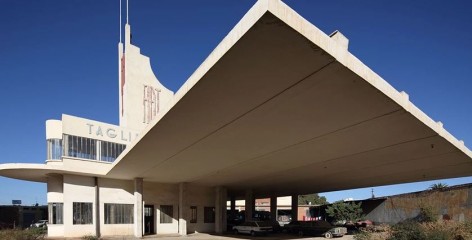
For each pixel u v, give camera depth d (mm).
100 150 28953
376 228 17297
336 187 38656
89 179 27328
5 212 47625
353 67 9078
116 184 28734
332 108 11734
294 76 9445
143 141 16406
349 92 10414
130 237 26594
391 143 16391
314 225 29859
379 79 10172
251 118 12953
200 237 27781
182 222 30594
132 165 22641
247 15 7449
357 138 15531
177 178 29125
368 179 30734
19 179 30156
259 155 19766
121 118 36281
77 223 25891
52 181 26672
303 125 13742
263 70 9133
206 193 34938
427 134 14656
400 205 35750
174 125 13875
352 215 43406
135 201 27859
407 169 24406
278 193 46469
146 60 37219
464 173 26375
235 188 38688
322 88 10141
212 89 10320
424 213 29297
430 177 29031
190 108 11906
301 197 89250
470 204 26766
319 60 8578
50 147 26359
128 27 36219
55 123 26875
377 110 11852
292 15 7324
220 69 9062
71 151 26812
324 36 8125
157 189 31297
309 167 23875
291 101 11203
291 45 7945
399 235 15609
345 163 22109
